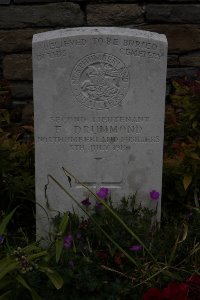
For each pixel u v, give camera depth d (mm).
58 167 2051
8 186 2252
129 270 1881
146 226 1993
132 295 1841
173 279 1855
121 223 1898
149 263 1889
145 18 2732
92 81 1969
